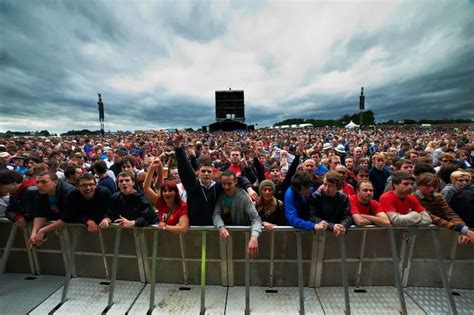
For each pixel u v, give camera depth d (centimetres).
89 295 294
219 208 291
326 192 277
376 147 1432
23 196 313
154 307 275
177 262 301
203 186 295
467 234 252
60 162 720
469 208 281
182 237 293
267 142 1848
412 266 283
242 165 549
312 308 268
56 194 306
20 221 305
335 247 284
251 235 258
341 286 294
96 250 311
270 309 269
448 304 269
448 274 281
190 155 738
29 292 299
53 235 318
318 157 686
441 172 394
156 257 289
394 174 287
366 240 281
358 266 288
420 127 4825
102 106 3241
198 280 302
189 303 280
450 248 278
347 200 277
